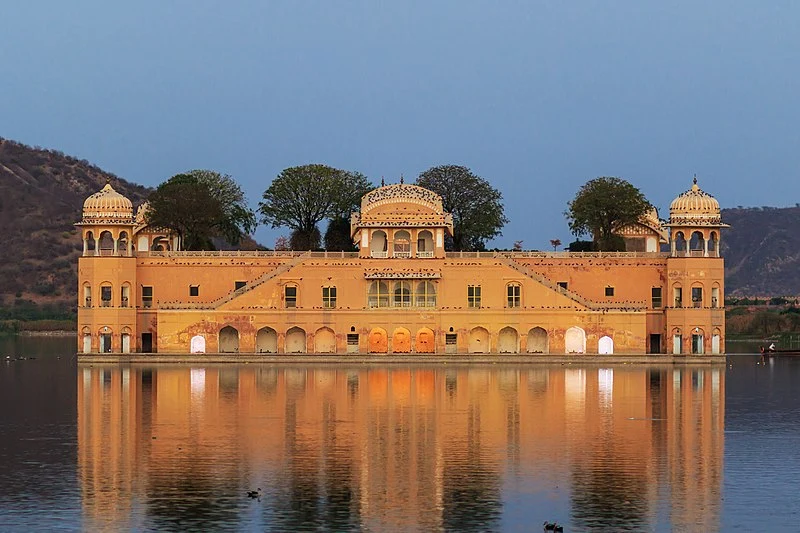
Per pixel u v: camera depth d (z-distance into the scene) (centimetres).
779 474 6869
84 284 14538
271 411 9281
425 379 11919
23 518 5919
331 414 9106
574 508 6112
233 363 14100
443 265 14550
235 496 6328
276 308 14500
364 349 14500
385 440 7919
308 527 5772
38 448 7656
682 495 6375
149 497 6309
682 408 9625
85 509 6078
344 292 14562
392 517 5941
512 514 6003
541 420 8831
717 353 14500
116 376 12394
